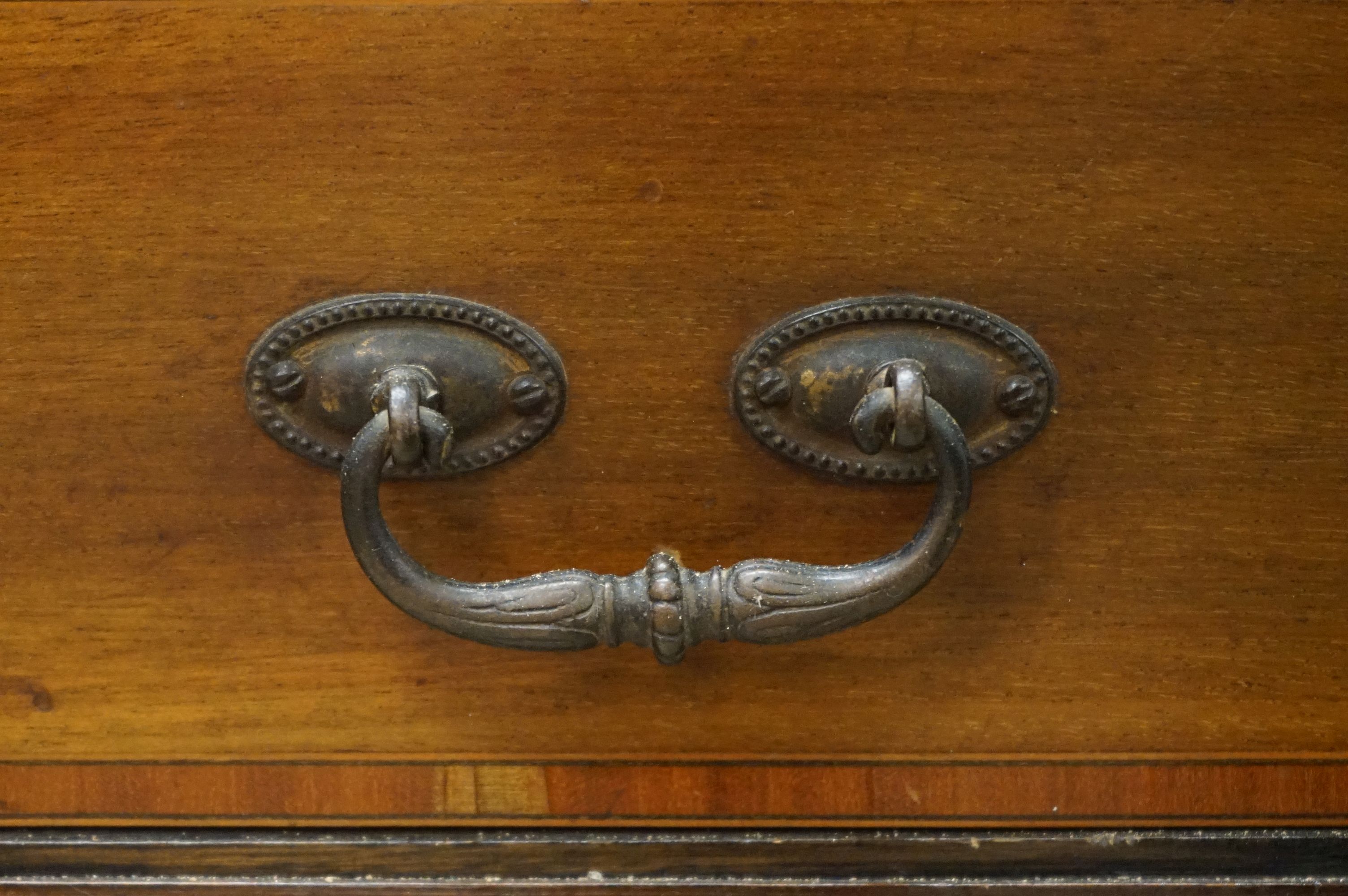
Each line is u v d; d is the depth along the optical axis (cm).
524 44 39
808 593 40
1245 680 43
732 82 39
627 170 40
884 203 40
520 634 40
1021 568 42
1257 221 40
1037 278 40
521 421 41
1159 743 43
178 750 43
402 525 42
